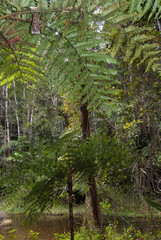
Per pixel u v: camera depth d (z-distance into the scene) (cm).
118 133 403
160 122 373
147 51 65
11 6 69
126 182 384
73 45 72
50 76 84
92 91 83
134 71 348
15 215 782
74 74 79
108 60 72
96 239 284
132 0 59
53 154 166
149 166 333
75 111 405
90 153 172
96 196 301
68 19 63
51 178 169
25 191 172
